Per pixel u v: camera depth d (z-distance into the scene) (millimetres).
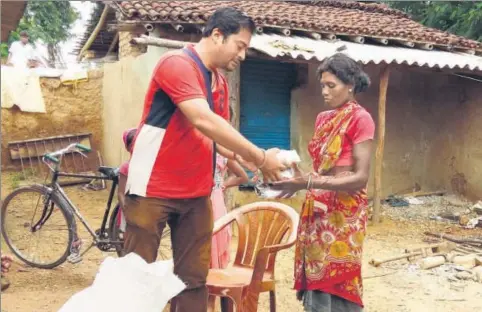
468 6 11672
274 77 8766
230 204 6941
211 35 2170
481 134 9312
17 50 11484
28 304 4211
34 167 10219
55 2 18766
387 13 11516
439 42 8789
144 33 8078
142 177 2230
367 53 7602
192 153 2242
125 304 1243
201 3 8141
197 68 2125
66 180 10055
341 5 11219
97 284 1298
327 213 2652
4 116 10031
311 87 8852
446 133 9953
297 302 4605
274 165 2174
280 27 7645
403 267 5805
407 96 9852
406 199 9516
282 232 3117
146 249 2289
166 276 1325
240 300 2826
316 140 2715
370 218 8406
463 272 5496
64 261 4977
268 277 3062
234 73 7250
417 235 7457
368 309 4562
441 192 9883
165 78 2096
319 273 2670
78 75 10594
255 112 8672
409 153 9914
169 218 2328
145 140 2223
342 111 2602
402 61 7539
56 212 5516
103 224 4770
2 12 4383
